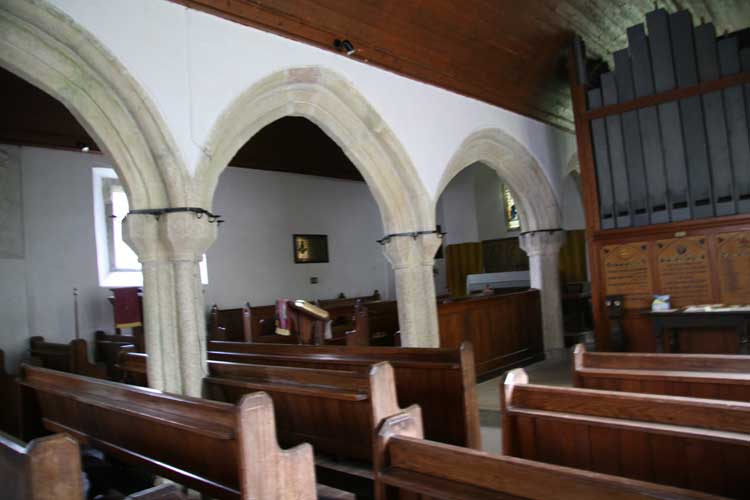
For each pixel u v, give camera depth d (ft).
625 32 27.37
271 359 17.21
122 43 14.40
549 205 30.32
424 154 23.13
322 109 20.52
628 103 24.38
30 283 26.30
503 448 9.91
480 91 25.73
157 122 15.05
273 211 37.50
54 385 13.16
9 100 23.35
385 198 22.74
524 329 29.04
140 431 10.97
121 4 14.46
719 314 20.48
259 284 36.17
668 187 23.56
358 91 20.40
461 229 52.47
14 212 25.98
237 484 8.75
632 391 12.29
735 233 21.99
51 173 27.40
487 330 26.55
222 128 16.61
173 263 15.72
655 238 23.85
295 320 21.79
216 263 34.06
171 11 15.52
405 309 23.03
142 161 15.39
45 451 5.40
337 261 41.37
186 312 15.57
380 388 10.46
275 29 17.76
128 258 30.22
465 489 6.40
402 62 21.74
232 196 35.32
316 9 17.90
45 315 26.66
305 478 8.34
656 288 23.76
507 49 24.36
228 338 32.81
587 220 25.63
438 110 23.99
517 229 50.21
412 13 19.94
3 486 5.91
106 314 28.78
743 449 7.57
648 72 23.93
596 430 9.00
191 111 15.84
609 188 25.13
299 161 37.91
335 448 12.81
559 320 30.32
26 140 25.84
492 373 26.27
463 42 22.53
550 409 9.53
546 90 28.55
